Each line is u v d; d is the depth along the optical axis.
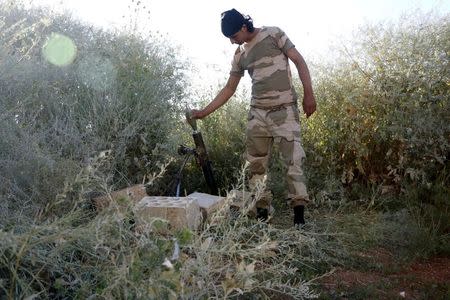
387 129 5.57
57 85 4.42
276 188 5.27
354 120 5.79
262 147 4.68
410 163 5.60
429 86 5.54
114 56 4.95
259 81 4.55
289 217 4.89
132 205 2.61
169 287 2.20
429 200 5.20
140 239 2.36
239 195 4.27
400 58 5.85
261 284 2.89
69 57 4.66
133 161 4.67
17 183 3.25
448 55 5.80
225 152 5.62
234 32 4.51
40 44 4.62
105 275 2.32
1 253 2.24
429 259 4.07
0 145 3.36
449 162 5.64
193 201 3.51
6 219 2.76
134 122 4.53
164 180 4.94
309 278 3.50
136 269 2.21
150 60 5.15
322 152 5.88
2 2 4.79
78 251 2.69
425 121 5.45
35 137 3.55
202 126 5.76
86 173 3.01
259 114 4.60
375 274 3.73
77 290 2.35
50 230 2.40
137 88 4.81
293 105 4.55
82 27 5.20
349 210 5.19
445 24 6.07
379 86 5.72
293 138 4.47
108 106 4.44
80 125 4.23
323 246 3.99
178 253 2.45
